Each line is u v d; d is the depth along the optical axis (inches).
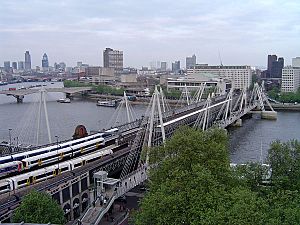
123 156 6097.4
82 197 4972.9
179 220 2807.6
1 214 3695.9
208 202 2800.2
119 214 4475.9
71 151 5620.1
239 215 2495.1
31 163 5014.8
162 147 4040.4
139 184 5201.8
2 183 4419.3
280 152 3978.8
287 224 2586.1
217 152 3757.4
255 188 3678.6
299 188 3597.4
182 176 3171.8
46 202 3351.4
